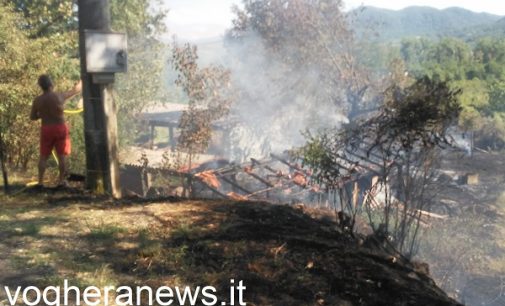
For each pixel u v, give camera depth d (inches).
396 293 142.3
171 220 208.2
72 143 450.9
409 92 231.1
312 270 155.8
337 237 193.8
